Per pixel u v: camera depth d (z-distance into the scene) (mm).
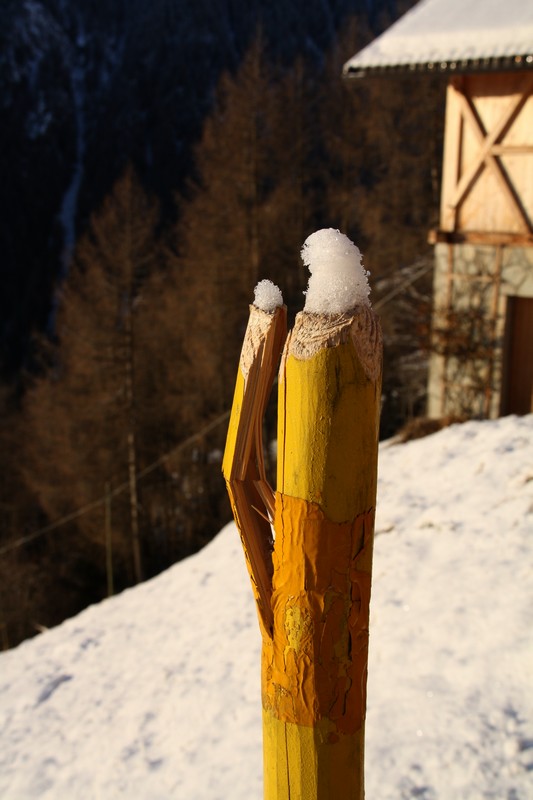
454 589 5230
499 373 11102
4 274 39406
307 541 1157
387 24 34000
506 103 10406
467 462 7211
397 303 19547
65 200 43750
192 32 47844
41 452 20938
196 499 20188
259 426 1260
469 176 10898
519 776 3549
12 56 47906
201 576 7613
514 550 5484
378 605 5359
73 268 24500
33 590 19000
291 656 1209
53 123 46281
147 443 20547
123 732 5160
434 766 3725
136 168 42719
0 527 20906
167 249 25406
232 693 5156
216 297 22641
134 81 46938
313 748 1220
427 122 24750
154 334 21719
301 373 1110
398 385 19938
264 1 49719
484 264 11000
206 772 4391
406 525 6371
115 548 19484
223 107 28344
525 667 4246
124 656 6422
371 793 3635
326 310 1113
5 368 33312
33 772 5039
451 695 4215
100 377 20469
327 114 29453
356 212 26766
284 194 25969
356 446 1133
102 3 52562
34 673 6586
